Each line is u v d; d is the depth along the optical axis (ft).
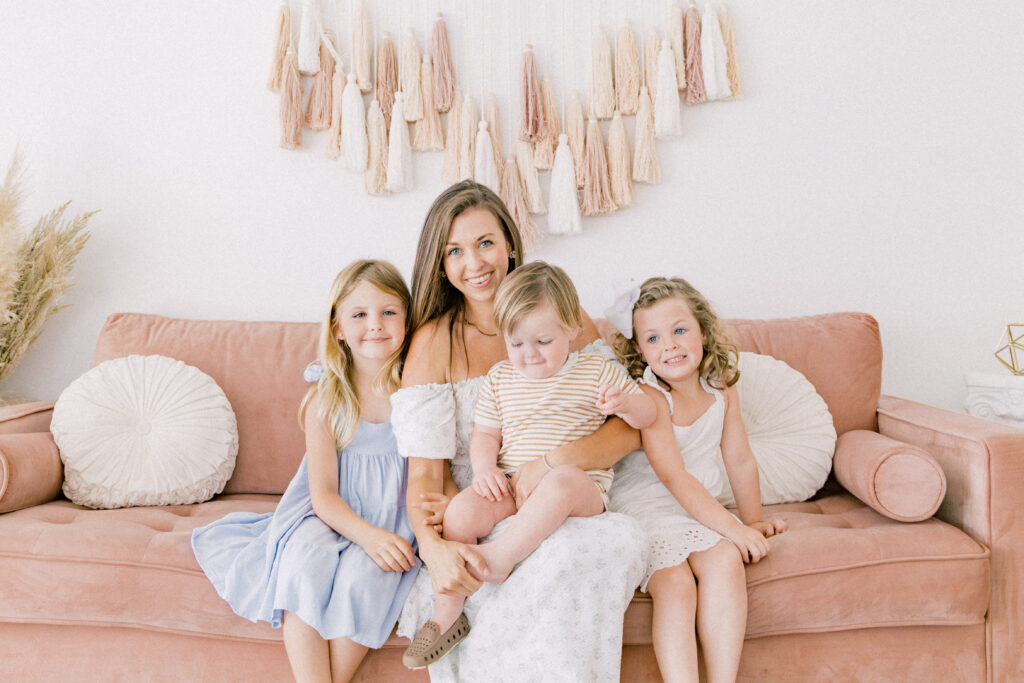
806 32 6.90
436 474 4.37
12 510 4.72
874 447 4.91
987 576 4.09
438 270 4.82
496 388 4.52
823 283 6.97
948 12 6.89
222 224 7.00
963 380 6.93
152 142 6.98
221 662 4.07
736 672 3.82
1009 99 6.88
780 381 5.72
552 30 6.89
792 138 6.92
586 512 3.98
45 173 7.00
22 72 7.00
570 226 6.70
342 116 6.76
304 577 3.79
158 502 5.32
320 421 4.65
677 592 3.89
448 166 6.75
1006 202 6.91
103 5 6.98
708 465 4.83
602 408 4.30
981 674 4.18
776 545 4.15
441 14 6.78
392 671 3.97
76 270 6.98
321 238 7.00
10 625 4.17
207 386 5.75
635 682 4.03
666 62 6.64
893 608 4.01
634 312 4.91
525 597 3.71
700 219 6.95
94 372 5.64
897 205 6.94
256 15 6.96
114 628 4.13
